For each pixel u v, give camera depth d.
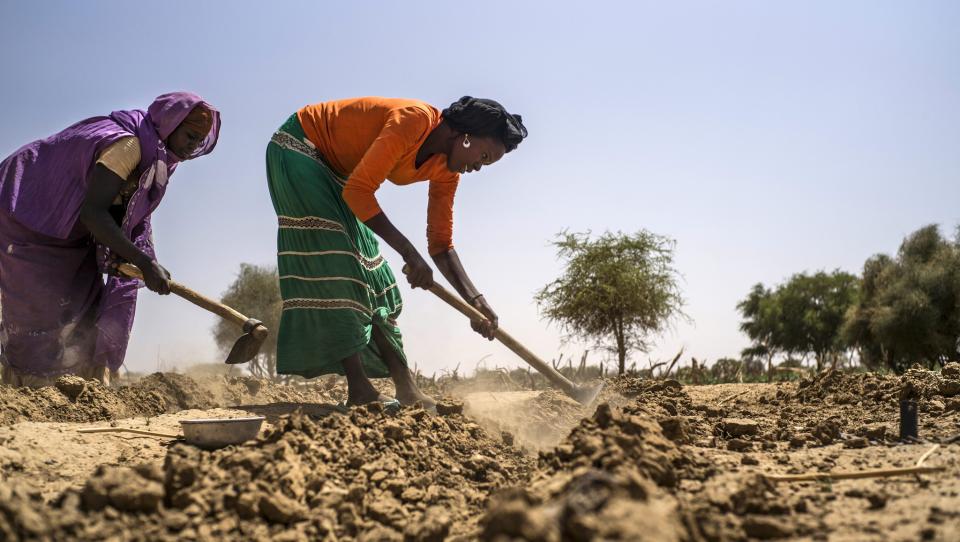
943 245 36.41
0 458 4.18
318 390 8.84
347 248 5.56
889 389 7.05
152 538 2.94
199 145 7.04
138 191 6.52
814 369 13.91
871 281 37.94
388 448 4.27
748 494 3.16
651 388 7.80
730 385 9.72
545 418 6.25
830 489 3.52
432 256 6.48
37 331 6.89
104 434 4.97
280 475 3.52
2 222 6.77
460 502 3.77
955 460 3.94
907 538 2.72
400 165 5.84
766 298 56.38
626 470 2.97
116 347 7.20
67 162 6.57
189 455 3.84
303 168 5.60
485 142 5.87
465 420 5.41
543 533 2.26
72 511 3.04
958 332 34.16
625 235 17.55
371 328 5.90
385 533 3.18
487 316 6.30
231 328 15.09
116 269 6.12
